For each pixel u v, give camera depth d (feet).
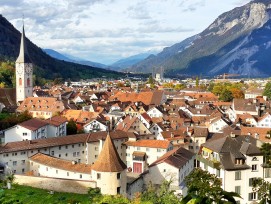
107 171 352.08
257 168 304.50
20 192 356.79
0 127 573.33
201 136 558.56
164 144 481.46
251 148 306.96
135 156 483.92
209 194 133.28
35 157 421.59
